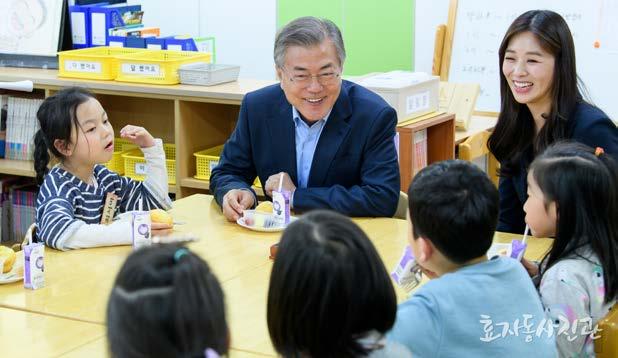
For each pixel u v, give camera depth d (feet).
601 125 8.43
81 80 13.23
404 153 11.41
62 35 14.56
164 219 8.32
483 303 5.24
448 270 5.54
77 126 8.18
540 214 6.56
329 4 18.61
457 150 12.89
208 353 3.38
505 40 8.78
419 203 5.46
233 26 19.92
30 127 14.21
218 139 13.70
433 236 5.43
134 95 12.89
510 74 8.71
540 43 8.43
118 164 13.75
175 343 3.39
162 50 13.69
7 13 14.90
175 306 3.38
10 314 6.38
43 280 6.94
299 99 8.75
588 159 6.45
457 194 5.37
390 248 7.93
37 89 14.32
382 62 18.28
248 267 7.41
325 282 4.16
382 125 8.99
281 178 8.97
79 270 7.30
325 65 8.52
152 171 9.20
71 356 5.66
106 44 14.46
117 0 15.80
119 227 7.93
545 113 8.68
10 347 5.80
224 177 9.45
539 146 8.63
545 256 6.73
